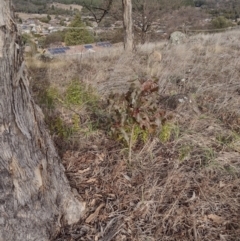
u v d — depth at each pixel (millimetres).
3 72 1496
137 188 2273
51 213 1812
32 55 7535
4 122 1540
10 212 1613
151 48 8836
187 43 9273
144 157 2604
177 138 2797
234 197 2184
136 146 2746
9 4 1485
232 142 2752
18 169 1615
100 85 4363
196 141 2768
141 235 1897
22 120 1623
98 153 2697
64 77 4961
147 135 2693
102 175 2416
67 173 2412
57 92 3846
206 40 9523
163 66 5332
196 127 3068
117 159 2605
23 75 1625
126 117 2475
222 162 2504
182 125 3100
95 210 2086
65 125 3078
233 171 2400
